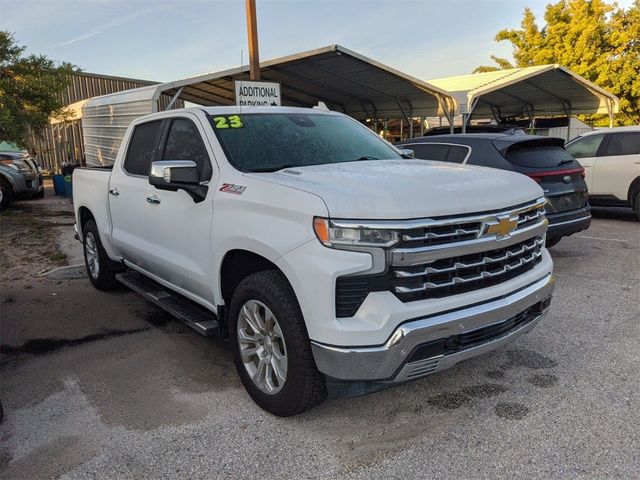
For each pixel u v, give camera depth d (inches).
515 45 1142.3
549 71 677.9
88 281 260.4
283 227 118.1
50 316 210.2
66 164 684.1
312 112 185.6
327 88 690.8
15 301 230.4
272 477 109.1
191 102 722.2
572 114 953.5
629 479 104.9
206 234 144.5
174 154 170.6
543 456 113.0
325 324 110.4
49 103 569.3
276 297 121.2
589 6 988.6
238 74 517.7
